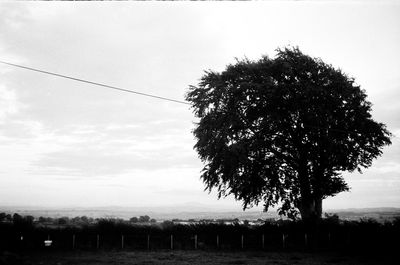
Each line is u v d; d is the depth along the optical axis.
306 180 37.00
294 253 31.86
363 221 36.09
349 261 25.98
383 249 33.44
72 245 35.69
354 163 37.56
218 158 36.91
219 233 37.41
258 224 38.75
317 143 35.94
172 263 24.61
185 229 37.84
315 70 37.12
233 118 36.41
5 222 35.66
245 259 27.27
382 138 36.56
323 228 36.19
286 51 38.16
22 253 30.88
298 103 35.06
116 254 30.78
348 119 36.31
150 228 37.53
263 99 36.38
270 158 37.22
